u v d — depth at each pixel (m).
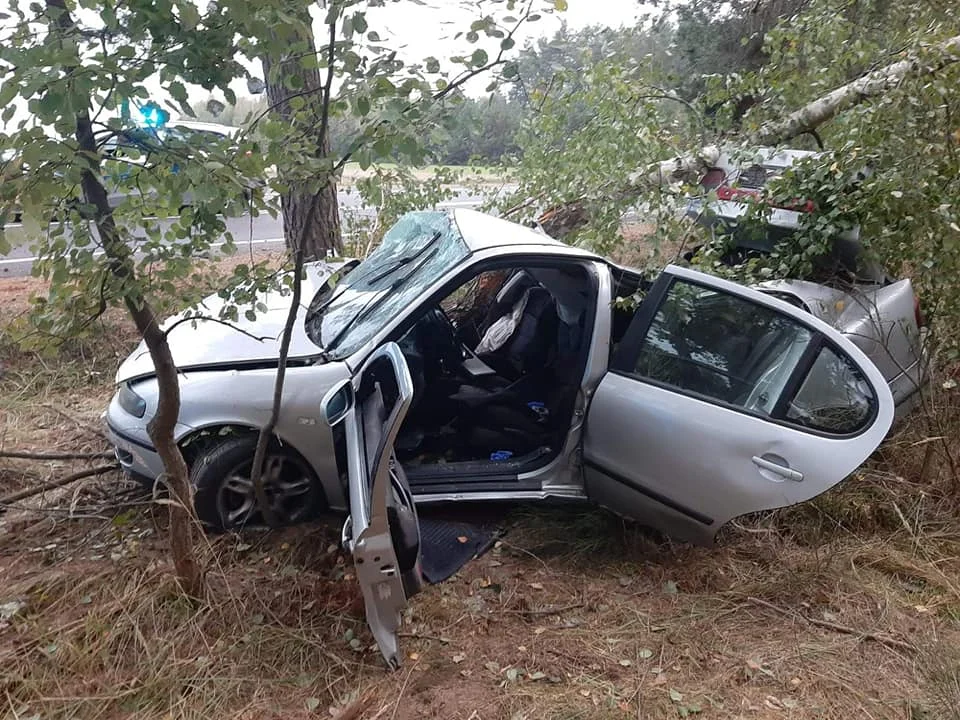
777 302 3.33
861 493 4.19
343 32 2.32
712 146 5.27
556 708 2.67
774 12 9.47
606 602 3.32
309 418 3.36
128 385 3.57
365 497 2.76
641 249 4.78
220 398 3.34
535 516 3.87
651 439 3.36
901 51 4.86
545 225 5.81
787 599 3.41
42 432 4.69
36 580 3.15
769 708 2.75
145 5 2.10
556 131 5.41
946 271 4.34
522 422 3.83
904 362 4.61
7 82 1.93
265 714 2.58
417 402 3.77
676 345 3.46
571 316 3.77
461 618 3.13
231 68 2.37
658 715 2.67
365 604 2.75
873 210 4.41
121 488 3.93
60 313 2.43
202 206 2.37
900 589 3.53
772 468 3.16
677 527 3.46
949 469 4.32
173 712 2.54
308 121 2.70
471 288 4.84
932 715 2.73
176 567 2.96
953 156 4.28
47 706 2.51
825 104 5.38
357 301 3.87
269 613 3.01
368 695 2.65
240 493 3.50
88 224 2.37
